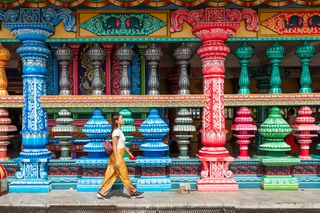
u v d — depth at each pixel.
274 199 6.14
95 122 6.92
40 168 6.92
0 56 7.05
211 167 6.85
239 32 6.96
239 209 5.78
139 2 6.50
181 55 7.11
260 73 13.05
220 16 6.75
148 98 6.89
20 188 6.78
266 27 6.98
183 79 7.17
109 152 6.29
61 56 7.14
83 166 6.88
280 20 7.00
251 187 7.02
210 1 6.62
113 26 6.95
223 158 6.80
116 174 6.26
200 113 15.56
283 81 17.41
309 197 6.28
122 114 7.03
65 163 7.07
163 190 6.84
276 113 7.08
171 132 11.98
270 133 6.97
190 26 6.95
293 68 15.99
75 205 5.96
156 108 7.05
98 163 6.82
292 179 6.91
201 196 6.38
